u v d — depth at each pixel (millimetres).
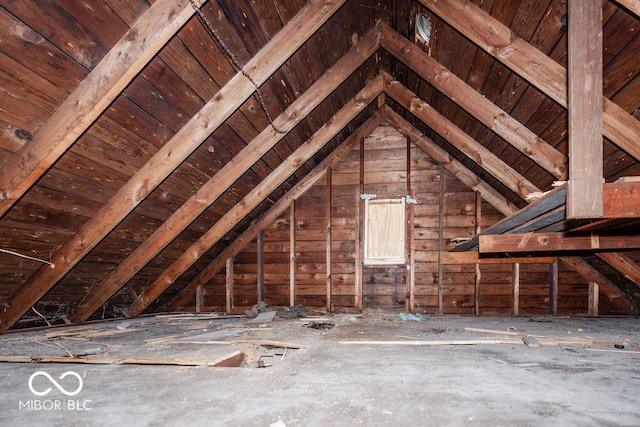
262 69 3211
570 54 2117
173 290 6023
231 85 3201
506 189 5309
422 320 4902
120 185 3318
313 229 6012
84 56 2297
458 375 2293
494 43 2951
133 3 2275
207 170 3977
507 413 1684
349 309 5812
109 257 4113
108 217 3348
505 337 3580
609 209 2061
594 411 1707
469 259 5559
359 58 3982
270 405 1791
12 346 3285
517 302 5480
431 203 5785
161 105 2951
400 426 1551
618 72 2600
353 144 5910
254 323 4719
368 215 5973
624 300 5262
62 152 2467
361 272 5793
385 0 3584
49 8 2014
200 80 3021
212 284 6184
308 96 3980
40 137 2422
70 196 3059
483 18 2967
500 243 3828
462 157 5473
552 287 5445
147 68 2635
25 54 2084
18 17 1951
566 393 1952
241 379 2227
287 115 3988
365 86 4820
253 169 4617
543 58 2832
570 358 2750
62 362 2686
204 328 4434
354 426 1553
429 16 3379
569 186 2078
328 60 3938
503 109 3656
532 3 2615
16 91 2193
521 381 2166
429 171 5820
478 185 5586
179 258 5141
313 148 4848
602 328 4195
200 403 1825
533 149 3586
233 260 6141
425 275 5738
